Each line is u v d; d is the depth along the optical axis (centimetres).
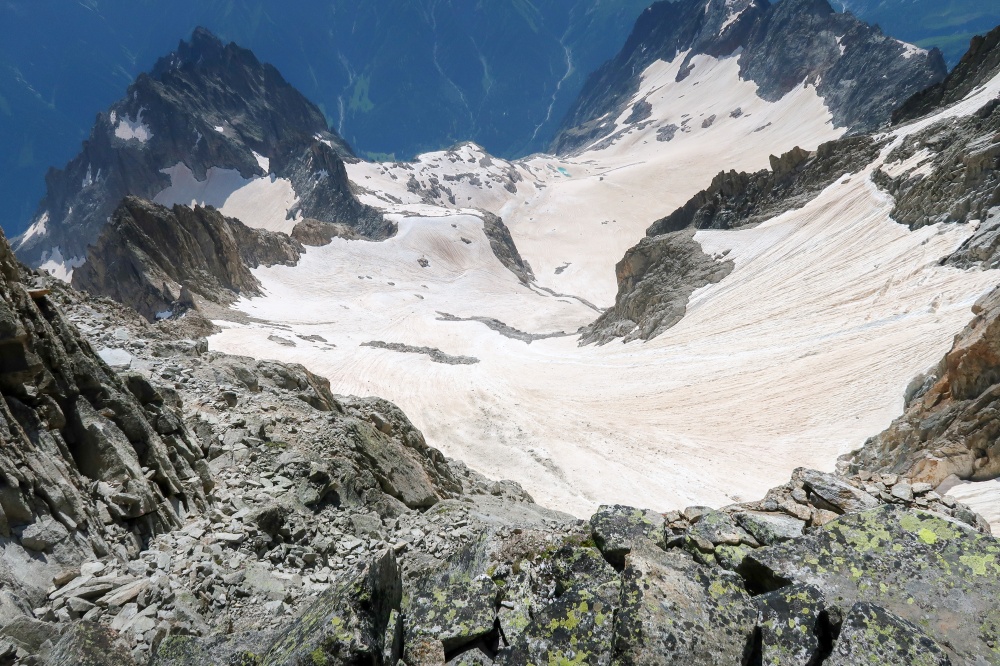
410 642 718
